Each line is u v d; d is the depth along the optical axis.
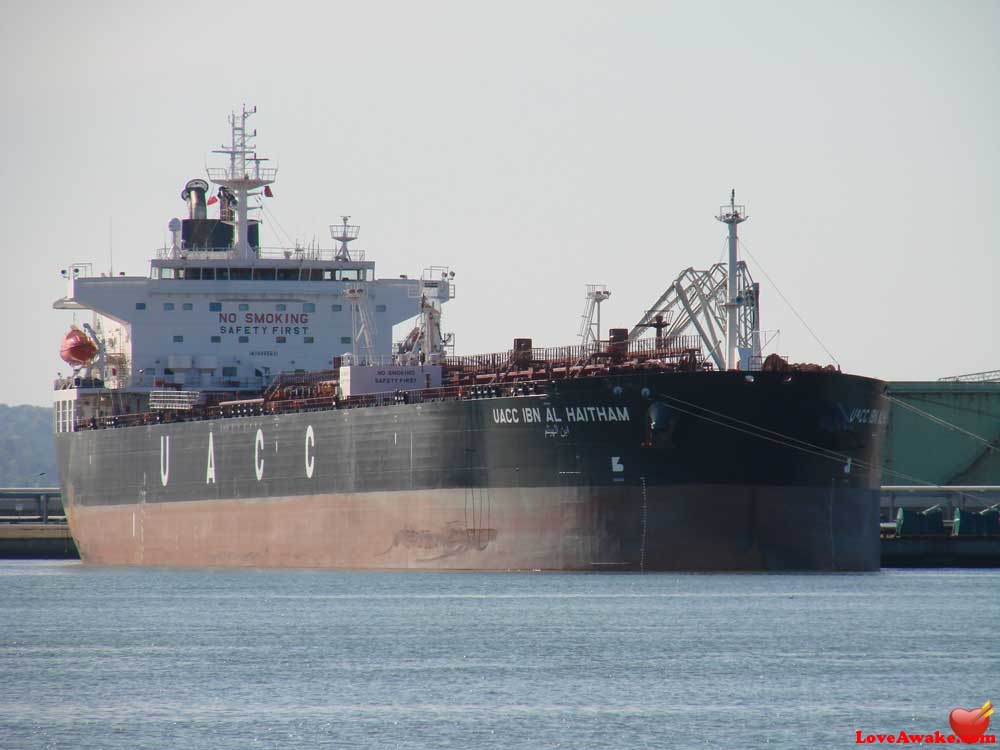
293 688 185.38
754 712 171.00
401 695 180.62
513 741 158.75
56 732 163.75
